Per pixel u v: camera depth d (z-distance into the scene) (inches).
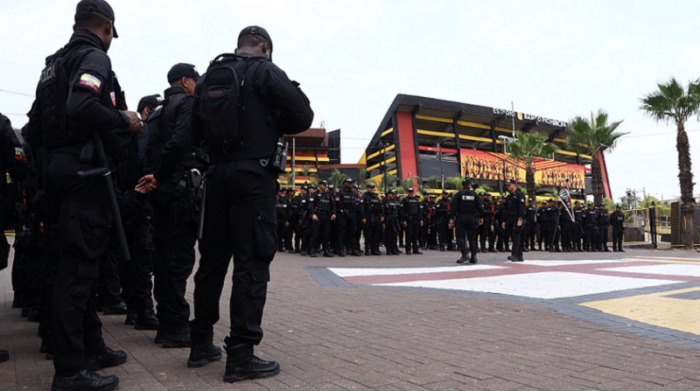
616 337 142.1
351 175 3971.5
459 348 129.0
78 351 93.0
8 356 120.7
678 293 229.8
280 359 118.0
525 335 145.2
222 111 100.7
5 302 233.6
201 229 108.2
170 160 126.0
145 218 155.3
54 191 98.1
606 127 1055.6
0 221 129.6
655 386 96.9
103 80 95.1
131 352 126.0
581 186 3762.3
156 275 136.0
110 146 102.5
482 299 215.6
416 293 235.1
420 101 3228.3
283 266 384.2
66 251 94.3
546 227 687.7
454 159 3479.3
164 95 144.7
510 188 456.8
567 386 96.9
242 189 102.8
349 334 146.5
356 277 305.0
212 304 110.8
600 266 383.9
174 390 94.0
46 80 99.9
